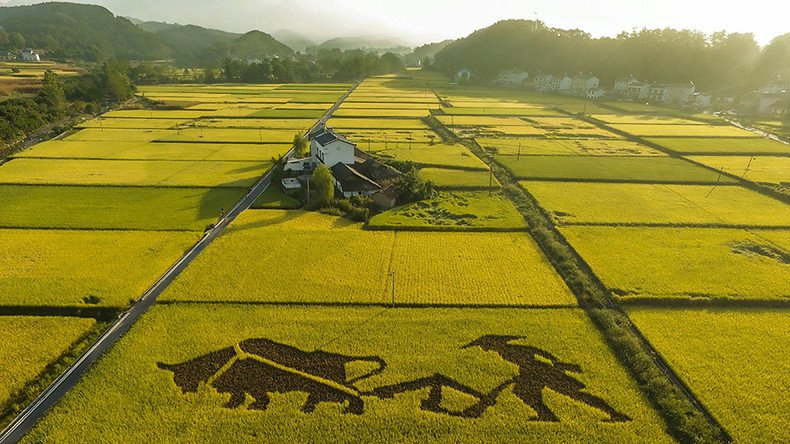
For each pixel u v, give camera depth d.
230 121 132.25
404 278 46.22
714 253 52.25
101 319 40.16
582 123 136.75
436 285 45.00
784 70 189.88
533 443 28.20
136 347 35.50
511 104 176.62
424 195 69.75
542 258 51.09
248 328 38.12
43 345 36.00
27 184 72.75
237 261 48.94
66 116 137.12
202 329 37.84
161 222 59.25
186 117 138.25
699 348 36.25
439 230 58.78
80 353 35.69
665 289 44.38
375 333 37.75
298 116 141.62
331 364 34.41
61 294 42.19
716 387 32.22
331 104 168.38
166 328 37.81
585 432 28.95
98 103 158.00
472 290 44.19
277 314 39.97
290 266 48.12
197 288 43.53
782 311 41.69
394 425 29.28
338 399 31.38
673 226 60.28
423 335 37.59
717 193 73.38
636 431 29.16
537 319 39.91
